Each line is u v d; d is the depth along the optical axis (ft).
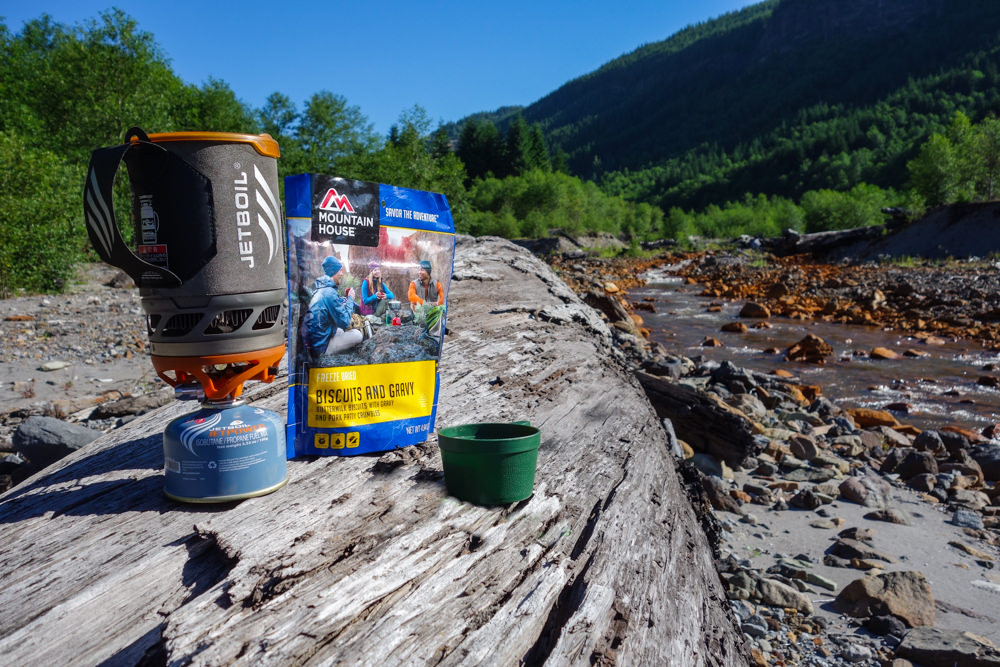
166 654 1.10
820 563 3.26
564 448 2.36
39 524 1.57
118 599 1.28
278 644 1.13
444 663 1.17
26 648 1.14
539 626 1.35
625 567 1.68
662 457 2.72
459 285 5.27
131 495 1.72
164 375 1.68
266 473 1.67
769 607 2.84
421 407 2.17
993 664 2.29
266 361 1.69
